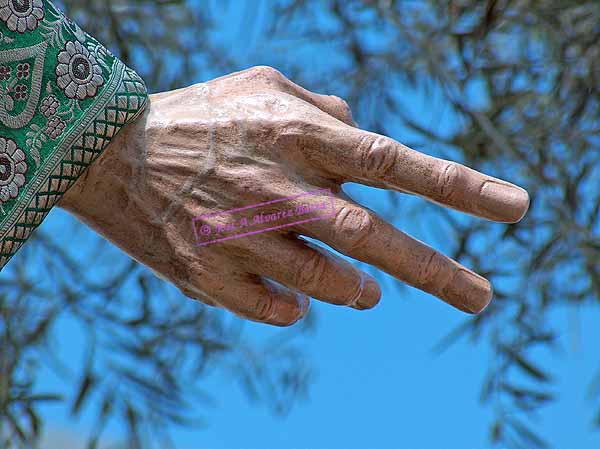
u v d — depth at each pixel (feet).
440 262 2.81
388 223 2.81
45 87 2.83
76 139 2.84
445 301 2.84
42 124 2.83
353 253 2.80
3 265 2.83
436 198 2.79
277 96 2.87
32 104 2.82
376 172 2.79
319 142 2.81
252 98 2.87
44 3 2.85
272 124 2.83
